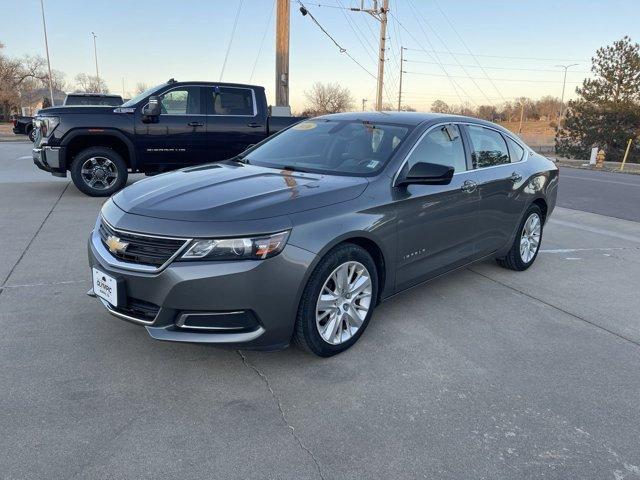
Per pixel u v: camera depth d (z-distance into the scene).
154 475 2.40
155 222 3.11
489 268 5.76
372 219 3.57
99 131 8.65
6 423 2.72
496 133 5.23
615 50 35.66
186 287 2.96
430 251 4.22
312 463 2.53
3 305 4.18
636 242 7.39
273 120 9.81
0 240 6.00
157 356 3.46
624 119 35.12
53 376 3.18
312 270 3.21
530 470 2.54
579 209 10.24
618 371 3.52
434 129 4.38
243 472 2.45
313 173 3.98
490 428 2.84
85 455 2.51
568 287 5.21
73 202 8.36
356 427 2.81
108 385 3.11
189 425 2.77
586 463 2.60
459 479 2.46
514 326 4.18
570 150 37.56
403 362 3.52
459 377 3.36
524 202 5.33
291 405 2.98
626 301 4.87
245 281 2.99
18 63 73.00
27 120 27.39
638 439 2.80
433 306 4.54
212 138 9.38
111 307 3.32
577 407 3.08
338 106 71.56
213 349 3.58
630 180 18.70
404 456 2.60
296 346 3.49
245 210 3.12
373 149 4.14
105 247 3.37
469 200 4.52
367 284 3.67
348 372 3.36
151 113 8.63
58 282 4.71
